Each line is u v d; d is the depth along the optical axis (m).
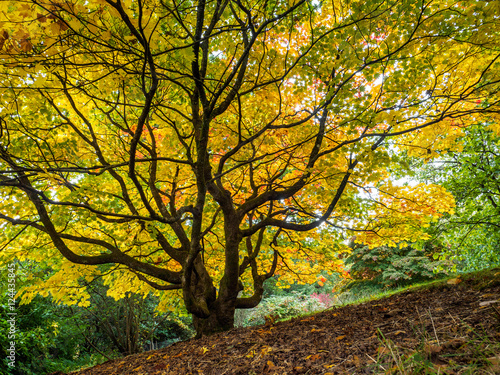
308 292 20.14
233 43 3.93
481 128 6.44
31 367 8.70
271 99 4.61
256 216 7.39
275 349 2.92
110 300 11.30
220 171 4.70
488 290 3.29
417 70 3.76
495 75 3.68
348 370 1.95
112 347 13.18
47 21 1.89
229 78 3.22
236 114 4.91
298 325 3.99
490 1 2.80
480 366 1.52
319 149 4.75
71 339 11.09
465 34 3.29
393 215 6.07
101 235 6.22
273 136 5.23
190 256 4.52
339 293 14.28
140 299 11.45
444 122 4.68
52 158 4.15
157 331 14.80
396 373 1.61
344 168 5.48
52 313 9.58
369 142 4.79
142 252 6.57
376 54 3.50
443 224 7.25
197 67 3.06
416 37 3.28
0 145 3.30
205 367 2.99
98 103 4.90
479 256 7.18
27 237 5.76
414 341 2.12
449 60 3.88
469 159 6.75
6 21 1.82
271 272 6.68
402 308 3.54
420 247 6.76
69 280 5.75
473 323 2.27
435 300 3.53
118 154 5.59
